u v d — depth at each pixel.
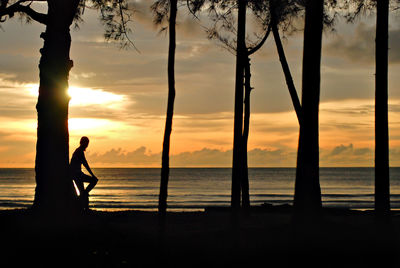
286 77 14.32
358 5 13.71
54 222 11.30
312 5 11.02
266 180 102.56
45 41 12.19
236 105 9.67
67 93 12.19
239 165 9.54
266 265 8.72
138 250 9.45
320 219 10.96
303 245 9.62
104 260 8.72
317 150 11.11
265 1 14.14
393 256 9.23
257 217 15.44
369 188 70.12
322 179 110.81
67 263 8.53
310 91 11.02
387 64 11.21
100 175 145.38
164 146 9.27
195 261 8.91
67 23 12.08
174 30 9.54
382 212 11.05
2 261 8.58
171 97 9.41
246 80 15.08
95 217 13.90
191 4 12.17
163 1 11.94
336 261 8.89
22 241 9.76
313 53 11.01
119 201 40.78
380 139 11.19
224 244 9.91
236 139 9.58
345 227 10.95
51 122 11.97
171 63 9.48
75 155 13.69
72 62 12.40
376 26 11.29
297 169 11.17
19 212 13.04
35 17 12.61
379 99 11.23
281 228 11.13
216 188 66.56
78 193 14.50
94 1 14.35
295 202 11.12
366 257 9.12
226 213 16.89
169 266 8.61
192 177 122.44
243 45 9.91
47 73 12.00
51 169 11.87
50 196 11.78
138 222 13.80
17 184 84.69
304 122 11.08
